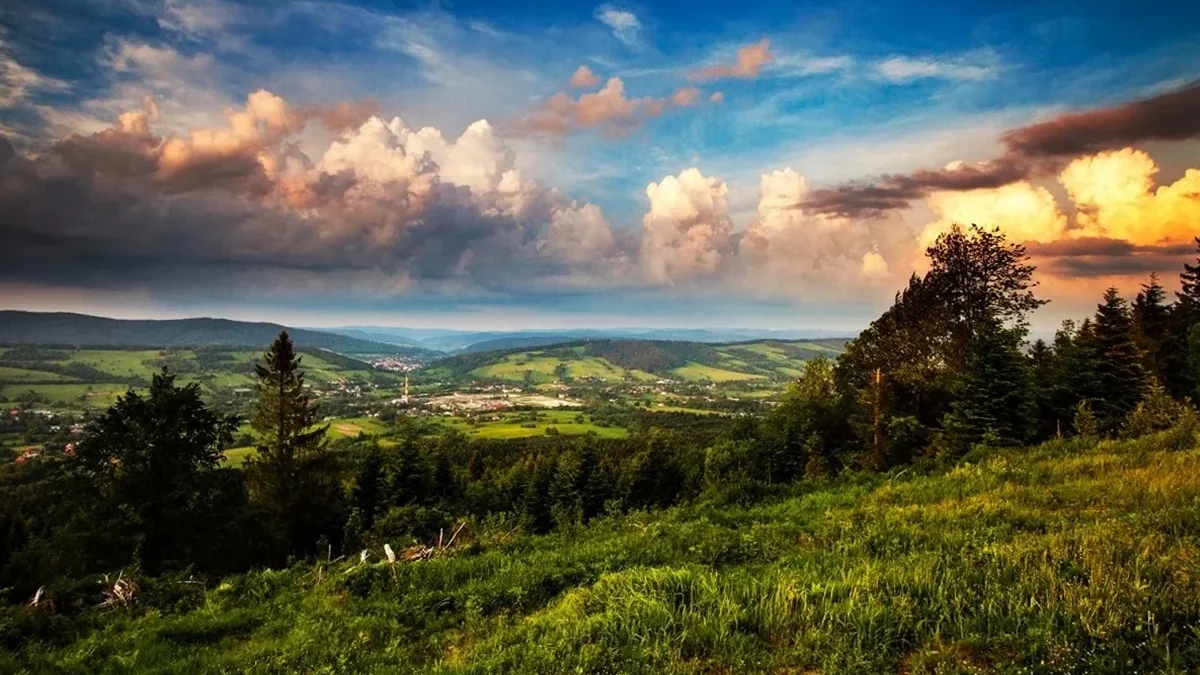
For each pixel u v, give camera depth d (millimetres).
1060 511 12195
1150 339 36562
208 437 28359
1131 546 8500
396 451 51719
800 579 9141
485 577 13242
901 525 12633
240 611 12508
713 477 44469
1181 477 13297
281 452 36688
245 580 15523
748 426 48062
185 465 26609
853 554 10992
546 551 15805
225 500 27906
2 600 13086
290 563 17641
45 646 11094
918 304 41281
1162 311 39562
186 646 10711
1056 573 7965
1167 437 19500
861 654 6605
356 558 16688
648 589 9141
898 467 23547
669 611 8320
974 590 7906
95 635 11477
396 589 12805
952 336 39312
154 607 13977
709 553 12328
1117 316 31359
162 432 26297
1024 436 28688
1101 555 8258
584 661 7082
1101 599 6824
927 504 15609
